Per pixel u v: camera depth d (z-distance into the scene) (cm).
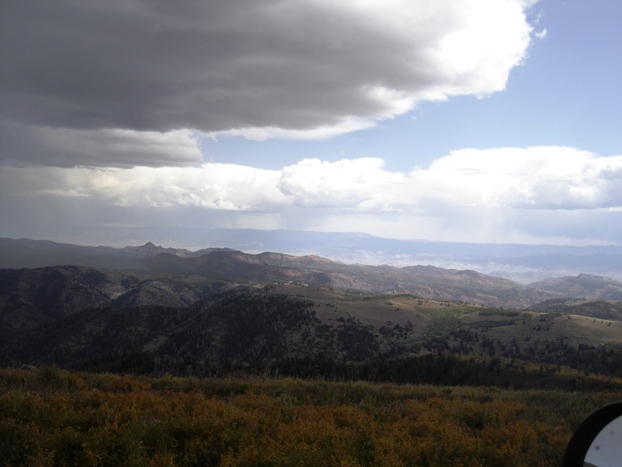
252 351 12456
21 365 2991
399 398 1838
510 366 4469
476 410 1422
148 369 4969
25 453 837
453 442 1042
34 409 1098
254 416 1154
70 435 920
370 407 1447
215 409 1169
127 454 867
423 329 17462
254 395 1580
